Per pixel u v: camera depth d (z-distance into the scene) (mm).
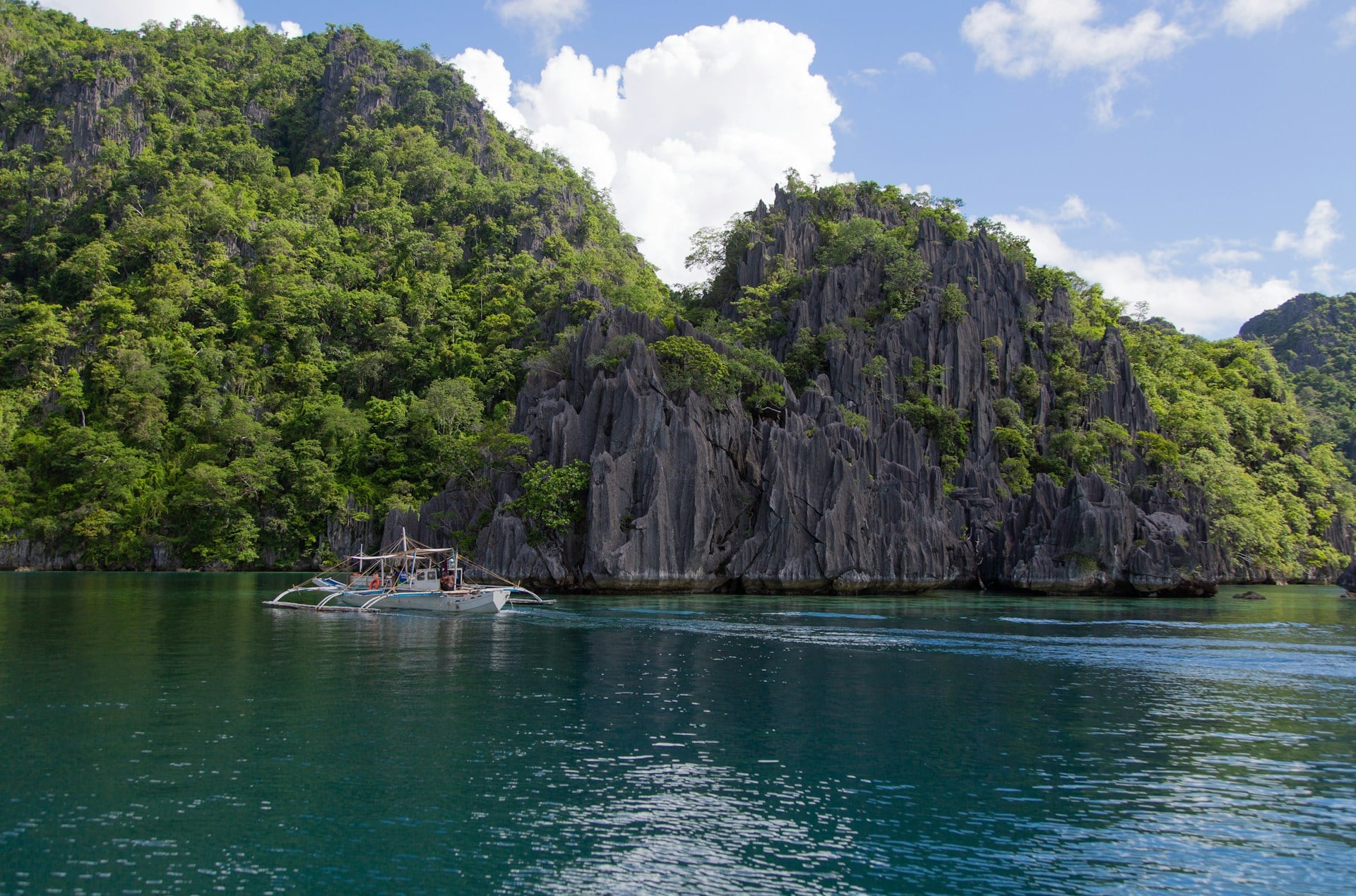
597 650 49469
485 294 189500
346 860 19625
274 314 175750
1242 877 19703
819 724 32188
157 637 53531
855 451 100875
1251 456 173500
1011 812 23422
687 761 27219
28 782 24250
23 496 143625
